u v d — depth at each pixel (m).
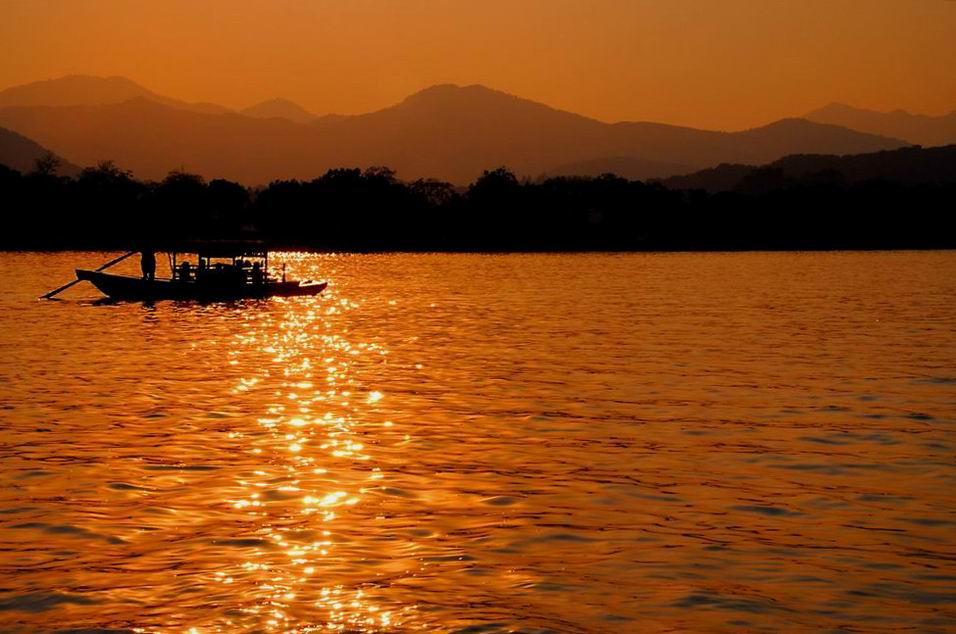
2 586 26.33
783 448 42.81
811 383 60.75
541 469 38.97
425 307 122.06
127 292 120.50
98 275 119.88
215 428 46.56
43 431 45.53
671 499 34.75
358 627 23.95
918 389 58.47
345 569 27.56
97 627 23.91
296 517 32.22
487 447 42.88
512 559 28.44
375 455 41.22
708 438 44.88
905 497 35.19
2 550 28.97
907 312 114.69
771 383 60.69
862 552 29.20
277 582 26.59
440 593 25.94
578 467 39.28
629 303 128.62
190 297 121.88
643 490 35.91
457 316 110.06
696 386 59.56
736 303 128.62
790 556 28.81
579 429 46.81
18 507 33.19
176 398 54.81
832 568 27.88
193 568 27.58
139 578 26.84
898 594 26.03
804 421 48.78
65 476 37.22
